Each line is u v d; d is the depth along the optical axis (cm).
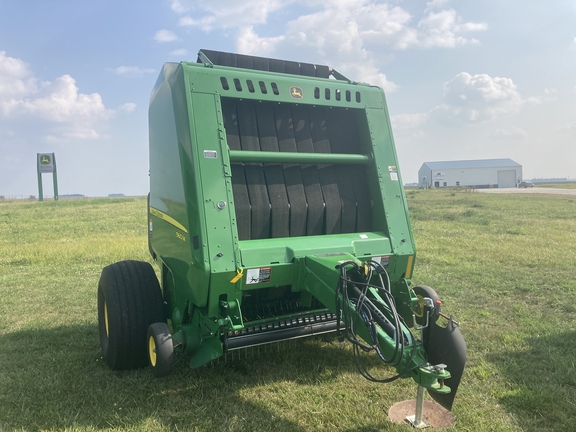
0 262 1038
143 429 330
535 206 2428
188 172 355
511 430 324
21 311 649
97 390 391
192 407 361
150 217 520
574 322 560
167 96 409
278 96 395
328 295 337
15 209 2961
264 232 395
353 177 440
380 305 315
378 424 333
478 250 1058
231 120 391
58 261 1039
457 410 348
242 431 328
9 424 340
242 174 391
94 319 611
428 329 314
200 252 339
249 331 382
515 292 703
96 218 2183
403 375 284
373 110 438
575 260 928
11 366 449
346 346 483
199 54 420
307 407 357
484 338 502
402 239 420
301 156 402
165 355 355
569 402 357
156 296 435
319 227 419
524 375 407
